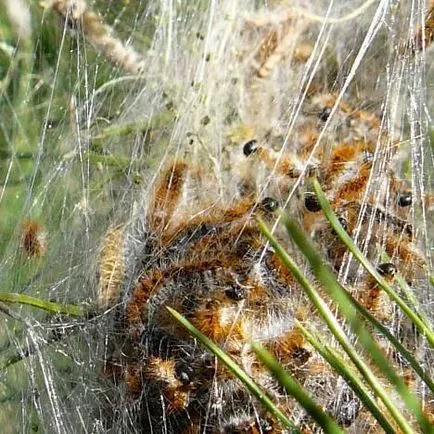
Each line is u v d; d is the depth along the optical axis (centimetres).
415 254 27
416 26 30
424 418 21
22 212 34
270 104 33
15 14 37
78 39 35
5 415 34
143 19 37
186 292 26
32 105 37
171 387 26
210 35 34
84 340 30
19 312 32
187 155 31
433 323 26
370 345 21
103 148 34
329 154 29
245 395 25
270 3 34
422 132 30
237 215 28
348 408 25
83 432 30
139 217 29
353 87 32
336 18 34
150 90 34
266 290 26
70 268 31
